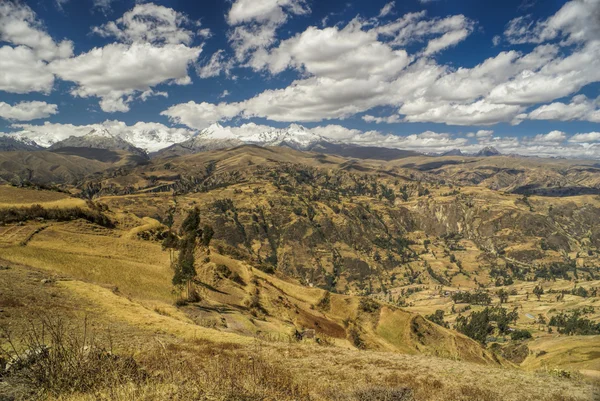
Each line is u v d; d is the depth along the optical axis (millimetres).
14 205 84875
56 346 10062
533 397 20688
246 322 55750
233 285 85188
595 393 21969
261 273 117562
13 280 34969
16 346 16500
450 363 29375
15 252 62000
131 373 10703
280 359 25281
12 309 25109
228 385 10688
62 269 60281
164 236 102562
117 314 31875
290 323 75562
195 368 14273
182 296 60656
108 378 9758
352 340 82562
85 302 33312
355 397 16078
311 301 108188
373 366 25656
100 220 98312
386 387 17781
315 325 83312
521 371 29359
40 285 35531
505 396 20469
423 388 20547
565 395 21172
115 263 71562
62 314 27141
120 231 97438
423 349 94375
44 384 9305
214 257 102000
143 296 57375
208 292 73125
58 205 92188
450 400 18594
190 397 9344
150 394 9242
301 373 21719
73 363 9844
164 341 25266
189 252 63625
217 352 23219
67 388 9312
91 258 70562
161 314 39469
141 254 84562
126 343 22922
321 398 14836
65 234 82125
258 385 11922
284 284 115188
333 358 27328
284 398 11781
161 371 12984
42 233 78625
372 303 111250
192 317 47125
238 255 145000
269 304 82375
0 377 9602
